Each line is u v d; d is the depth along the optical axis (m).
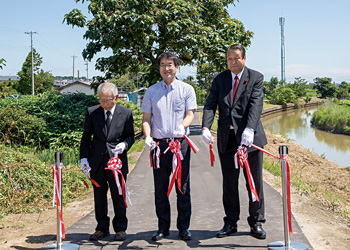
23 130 12.48
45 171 7.82
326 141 28.73
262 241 4.29
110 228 5.10
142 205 6.37
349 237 4.71
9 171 7.03
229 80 4.47
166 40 19.00
